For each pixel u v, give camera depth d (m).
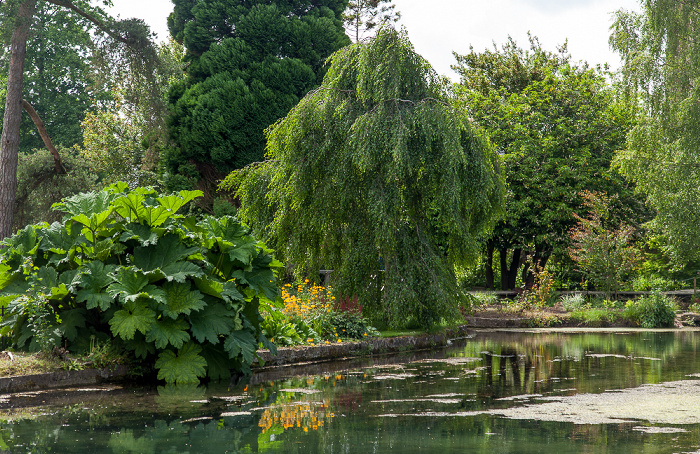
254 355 7.84
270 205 13.96
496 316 20.64
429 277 12.11
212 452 3.87
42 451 3.90
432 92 12.52
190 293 7.07
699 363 9.44
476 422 4.89
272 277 8.21
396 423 4.84
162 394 6.32
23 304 6.76
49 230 7.72
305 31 25.08
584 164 24.58
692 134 18.09
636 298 23.16
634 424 4.82
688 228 18.91
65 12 24.41
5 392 6.23
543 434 4.43
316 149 12.29
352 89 12.76
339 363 9.55
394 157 11.12
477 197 12.12
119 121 30.92
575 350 11.80
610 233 22.50
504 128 25.92
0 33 20.44
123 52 22.78
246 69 24.22
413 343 12.27
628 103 19.28
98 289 7.06
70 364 6.91
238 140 23.27
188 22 25.34
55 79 36.12
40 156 26.81
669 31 18.27
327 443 4.13
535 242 25.73
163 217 7.50
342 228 12.94
